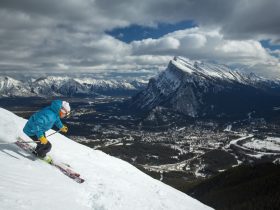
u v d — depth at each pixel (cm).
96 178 1427
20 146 1332
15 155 1207
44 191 934
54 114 1305
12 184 880
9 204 730
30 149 1332
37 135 1267
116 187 1416
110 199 1176
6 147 1273
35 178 1029
